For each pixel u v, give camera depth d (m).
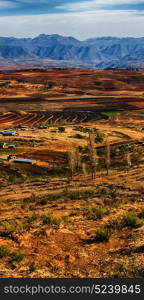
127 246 12.98
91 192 31.81
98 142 103.12
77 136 117.75
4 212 23.61
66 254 12.45
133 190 32.12
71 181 42.47
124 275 10.12
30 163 69.50
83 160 61.34
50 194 33.12
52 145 100.44
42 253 12.67
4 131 135.50
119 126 145.75
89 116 191.00
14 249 13.27
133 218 16.27
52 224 17.38
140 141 98.06
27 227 16.94
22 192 36.44
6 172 58.25
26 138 116.06
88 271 10.71
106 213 19.78
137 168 48.81
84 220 18.25
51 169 61.66
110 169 51.81
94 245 13.41
